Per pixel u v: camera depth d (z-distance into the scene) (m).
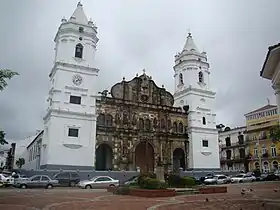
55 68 52.16
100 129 53.66
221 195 25.53
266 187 37.00
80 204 18.70
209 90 67.31
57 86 50.75
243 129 78.81
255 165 72.88
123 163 54.22
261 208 16.17
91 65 54.62
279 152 67.31
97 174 47.56
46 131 52.03
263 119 73.69
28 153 90.56
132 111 58.38
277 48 13.40
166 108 62.66
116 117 56.22
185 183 30.97
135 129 57.19
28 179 38.09
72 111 50.41
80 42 54.72
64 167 47.56
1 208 16.55
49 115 50.44
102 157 59.06
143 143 58.91
